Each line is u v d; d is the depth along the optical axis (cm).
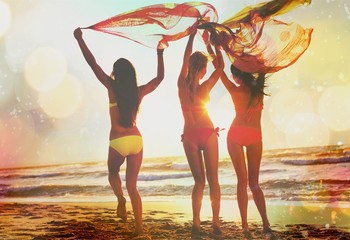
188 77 474
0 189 1077
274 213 611
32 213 680
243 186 466
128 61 470
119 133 457
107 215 636
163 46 500
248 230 466
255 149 464
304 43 491
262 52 485
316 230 488
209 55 489
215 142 466
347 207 630
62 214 660
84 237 472
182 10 508
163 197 838
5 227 557
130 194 461
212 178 465
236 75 478
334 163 1076
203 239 446
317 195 740
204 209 662
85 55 471
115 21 502
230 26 512
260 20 503
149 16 506
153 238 457
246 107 466
